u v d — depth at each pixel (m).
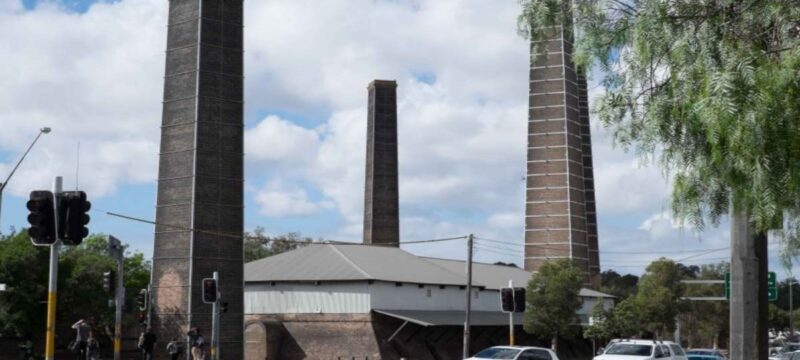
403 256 74.38
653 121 13.60
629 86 14.16
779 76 11.76
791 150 11.91
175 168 63.69
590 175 117.69
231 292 62.53
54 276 19.45
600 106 14.35
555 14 14.85
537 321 67.00
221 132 64.19
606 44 14.34
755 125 11.66
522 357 33.31
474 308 73.12
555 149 101.75
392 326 63.19
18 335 56.56
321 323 64.62
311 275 65.56
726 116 11.66
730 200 13.66
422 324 60.78
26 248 57.66
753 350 18.59
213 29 64.75
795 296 157.62
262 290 67.38
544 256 100.31
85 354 41.09
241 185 64.62
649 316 85.75
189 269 61.47
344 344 63.50
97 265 65.06
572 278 67.88
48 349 19.36
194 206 62.25
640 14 13.42
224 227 63.28
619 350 35.69
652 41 13.20
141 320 44.84
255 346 64.81
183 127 63.81
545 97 102.94
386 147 108.06
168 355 61.16
